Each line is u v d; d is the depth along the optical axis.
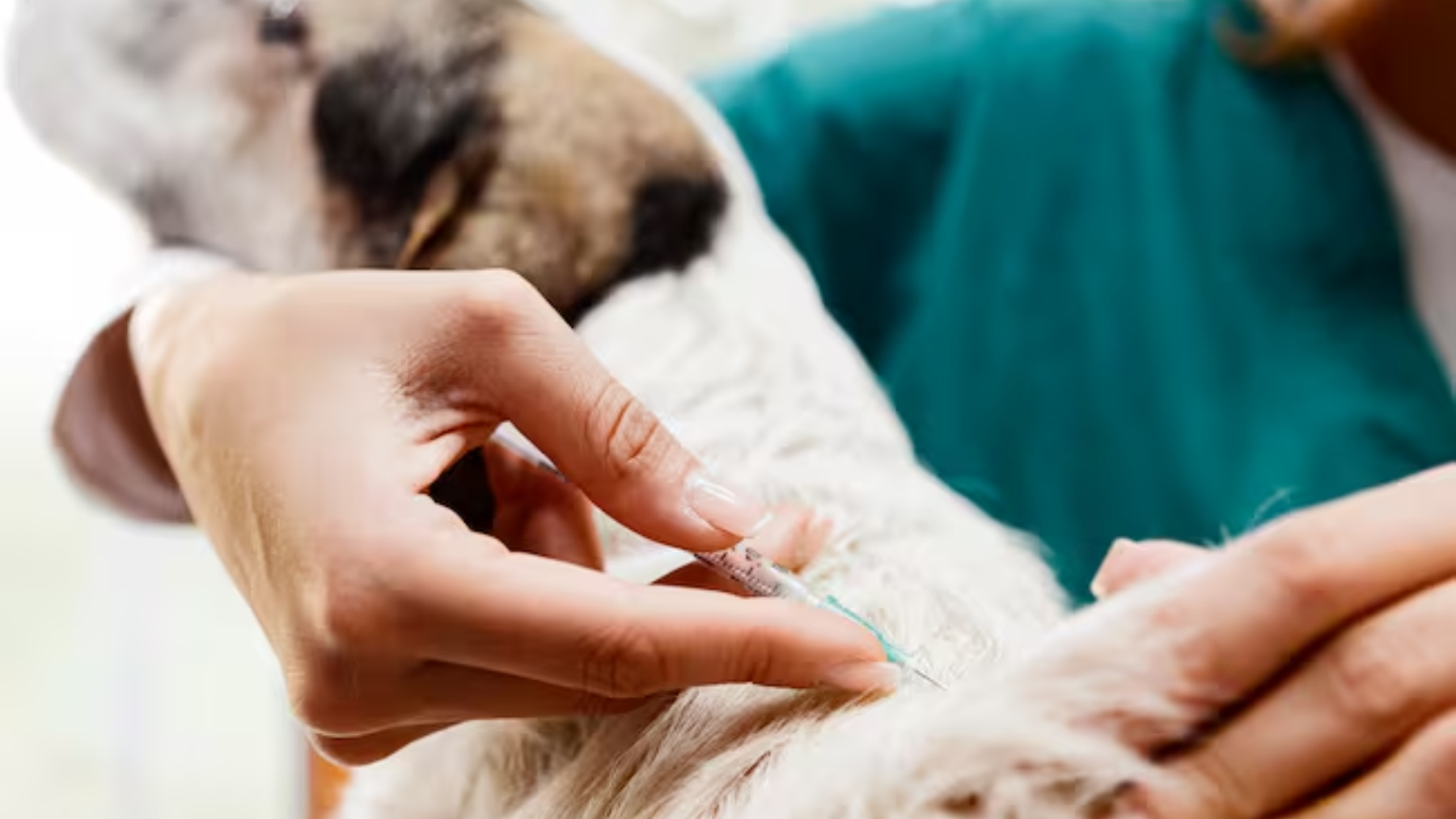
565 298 0.45
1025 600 0.42
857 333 0.66
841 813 0.33
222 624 0.86
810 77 0.65
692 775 0.37
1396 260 0.62
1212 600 0.32
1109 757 0.32
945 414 0.65
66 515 0.87
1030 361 0.65
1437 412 0.60
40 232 0.75
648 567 0.43
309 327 0.39
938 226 0.65
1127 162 0.64
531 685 0.38
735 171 0.50
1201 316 0.63
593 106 0.47
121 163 0.50
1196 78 0.64
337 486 0.37
